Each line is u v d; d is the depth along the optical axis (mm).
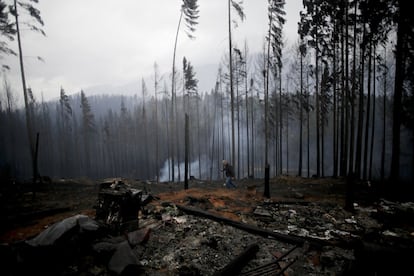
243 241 4816
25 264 3184
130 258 3449
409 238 4715
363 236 4746
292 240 4695
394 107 8609
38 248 3250
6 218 5770
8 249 3330
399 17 8070
